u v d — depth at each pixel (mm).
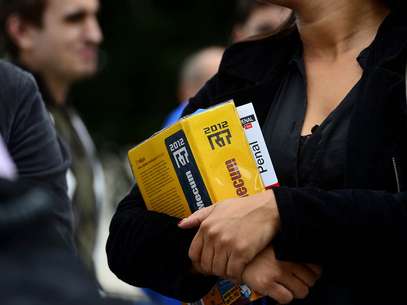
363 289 3221
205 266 3258
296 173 3367
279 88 3557
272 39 3678
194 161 3289
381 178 3232
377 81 3293
